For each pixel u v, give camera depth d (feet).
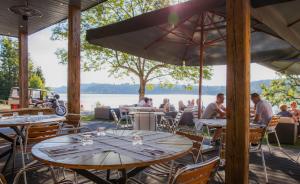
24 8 17.08
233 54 7.86
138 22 11.79
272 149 18.70
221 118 17.87
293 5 8.57
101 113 37.68
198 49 18.99
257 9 8.27
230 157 7.92
